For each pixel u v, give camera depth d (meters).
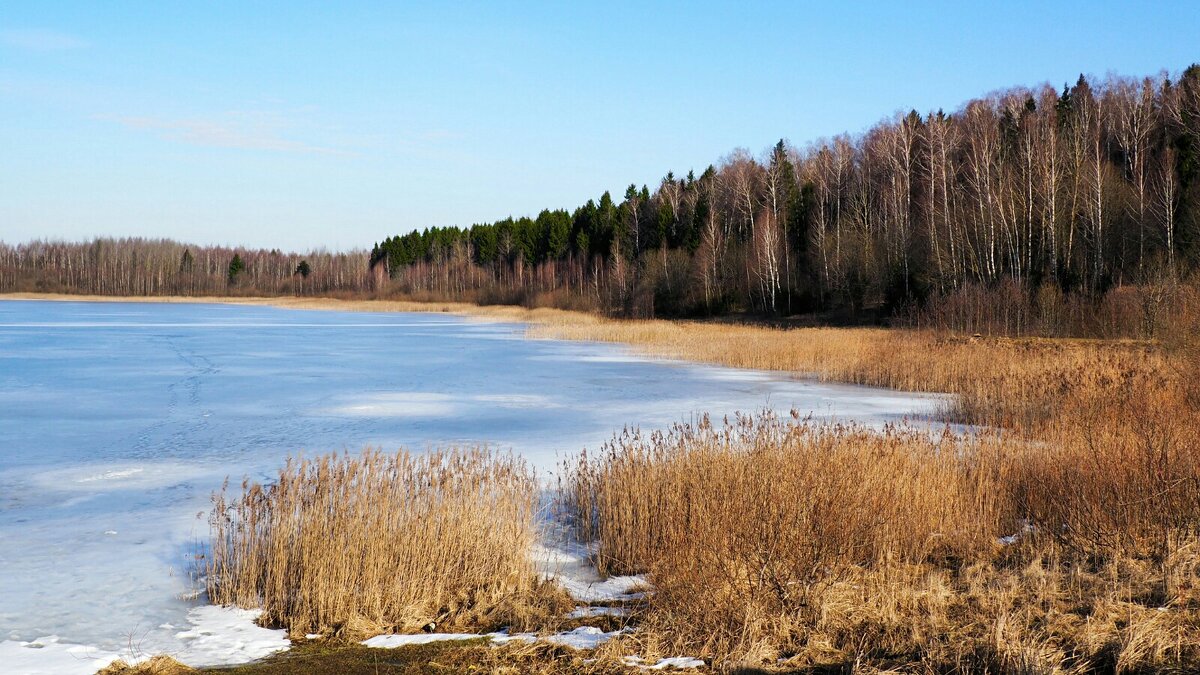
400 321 65.38
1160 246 42.53
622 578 7.84
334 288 145.25
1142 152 49.97
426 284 126.12
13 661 6.00
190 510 10.30
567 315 72.19
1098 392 15.17
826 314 58.38
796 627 6.16
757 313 63.84
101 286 143.00
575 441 15.09
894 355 25.03
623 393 22.12
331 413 18.55
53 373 26.75
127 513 10.16
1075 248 46.56
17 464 13.00
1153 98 60.28
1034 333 34.94
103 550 8.71
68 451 14.07
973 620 6.25
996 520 8.98
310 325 58.69
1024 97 68.88
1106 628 5.89
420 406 19.69
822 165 76.62
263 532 7.53
